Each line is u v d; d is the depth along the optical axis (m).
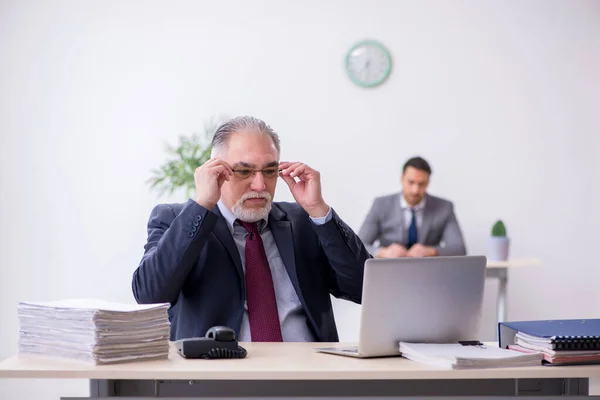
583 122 5.62
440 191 5.58
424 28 5.56
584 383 2.08
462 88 5.57
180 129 5.47
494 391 2.08
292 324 2.40
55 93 5.44
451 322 2.08
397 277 1.99
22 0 5.42
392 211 5.10
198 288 2.36
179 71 5.48
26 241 5.41
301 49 5.52
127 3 5.46
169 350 2.06
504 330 2.11
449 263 2.05
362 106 5.54
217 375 1.76
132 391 2.00
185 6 5.48
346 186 5.54
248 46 5.50
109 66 5.46
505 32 5.59
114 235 5.43
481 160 5.60
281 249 2.44
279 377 1.76
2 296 5.39
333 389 2.03
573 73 5.61
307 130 5.52
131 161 5.45
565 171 5.62
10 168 5.42
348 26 5.54
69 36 5.45
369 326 1.98
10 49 5.42
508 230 5.60
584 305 5.63
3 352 5.36
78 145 5.44
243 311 2.35
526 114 5.61
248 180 2.38
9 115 5.42
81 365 1.82
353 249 2.43
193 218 2.24
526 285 5.61
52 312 1.91
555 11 5.60
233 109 5.50
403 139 5.56
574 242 5.63
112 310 1.84
